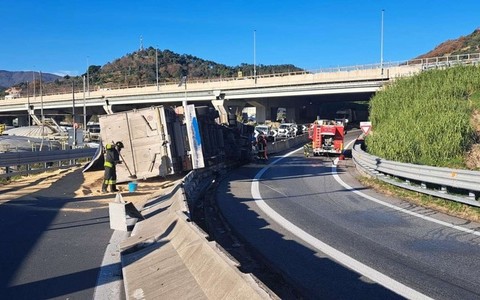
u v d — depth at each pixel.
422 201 13.25
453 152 18.42
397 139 19.92
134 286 6.01
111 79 156.88
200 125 20.95
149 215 10.93
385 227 10.09
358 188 16.86
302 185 18.16
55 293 6.07
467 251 8.04
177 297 5.23
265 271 7.12
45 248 8.41
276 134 58.12
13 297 5.94
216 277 5.06
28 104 111.75
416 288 6.21
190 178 15.66
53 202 13.73
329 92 65.06
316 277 6.78
